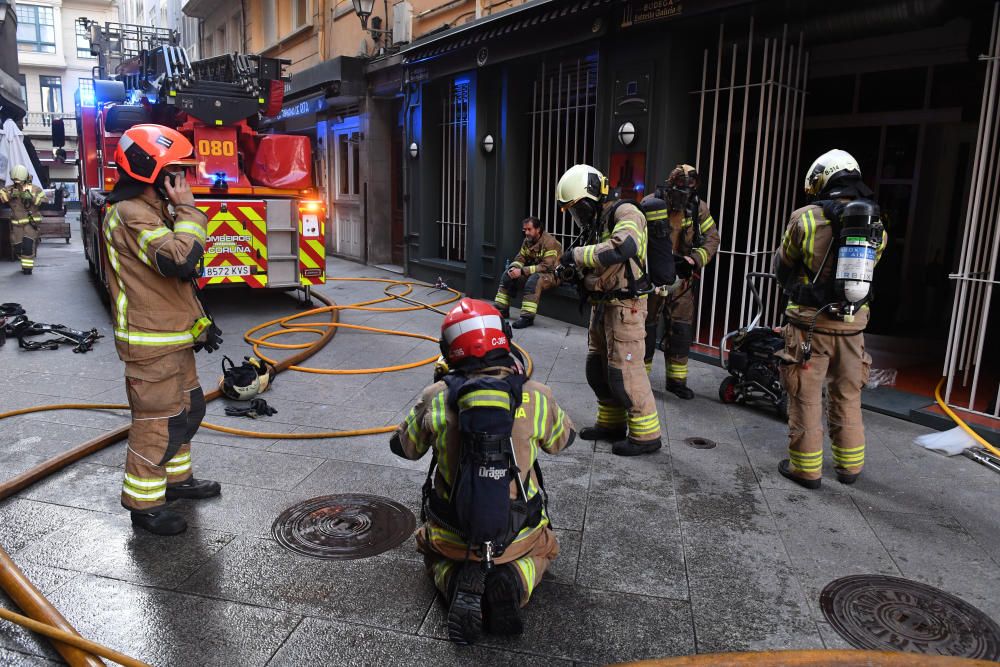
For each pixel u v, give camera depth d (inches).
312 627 104.5
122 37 541.0
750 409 211.8
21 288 408.2
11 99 734.5
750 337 210.1
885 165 304.2
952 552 129.9
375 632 103.8
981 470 166.9
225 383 208.5
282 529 133.6
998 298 298.7
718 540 132.9
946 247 299.6
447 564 106.6
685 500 149.6
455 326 100.7
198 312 134.2
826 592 116.2
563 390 227.8
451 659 98.4
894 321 311.9
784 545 131.3
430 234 447.8
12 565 110.1
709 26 253.8
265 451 172.4
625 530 136.0
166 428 129.0
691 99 271.7
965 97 262.7
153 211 129.4
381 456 171.0
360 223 532.7
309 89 559.5
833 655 90.3
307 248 338.6
